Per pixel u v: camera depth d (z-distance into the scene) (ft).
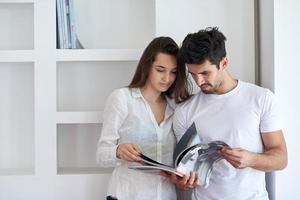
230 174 4.47
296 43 5.03
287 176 5.07
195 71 4.27
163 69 4.66
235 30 5.55
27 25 5.96
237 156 4.14
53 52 5.47
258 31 5.68
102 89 6.08
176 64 4.69
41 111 5.49
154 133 4.73
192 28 5.51
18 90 5.98
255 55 5.69
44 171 5.51
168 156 4.81
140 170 4.39
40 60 5.47
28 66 5.97
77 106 6.06
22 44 5.97
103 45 6.04
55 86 5.49
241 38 5.57
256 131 4.52
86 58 5.50
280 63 5.04
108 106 4.85
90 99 6.08
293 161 5.07
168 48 4.65
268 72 5.27
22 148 6.01
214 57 4.17
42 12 5.45
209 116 4.62
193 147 4.07
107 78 6.08
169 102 5.08
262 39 5.51
